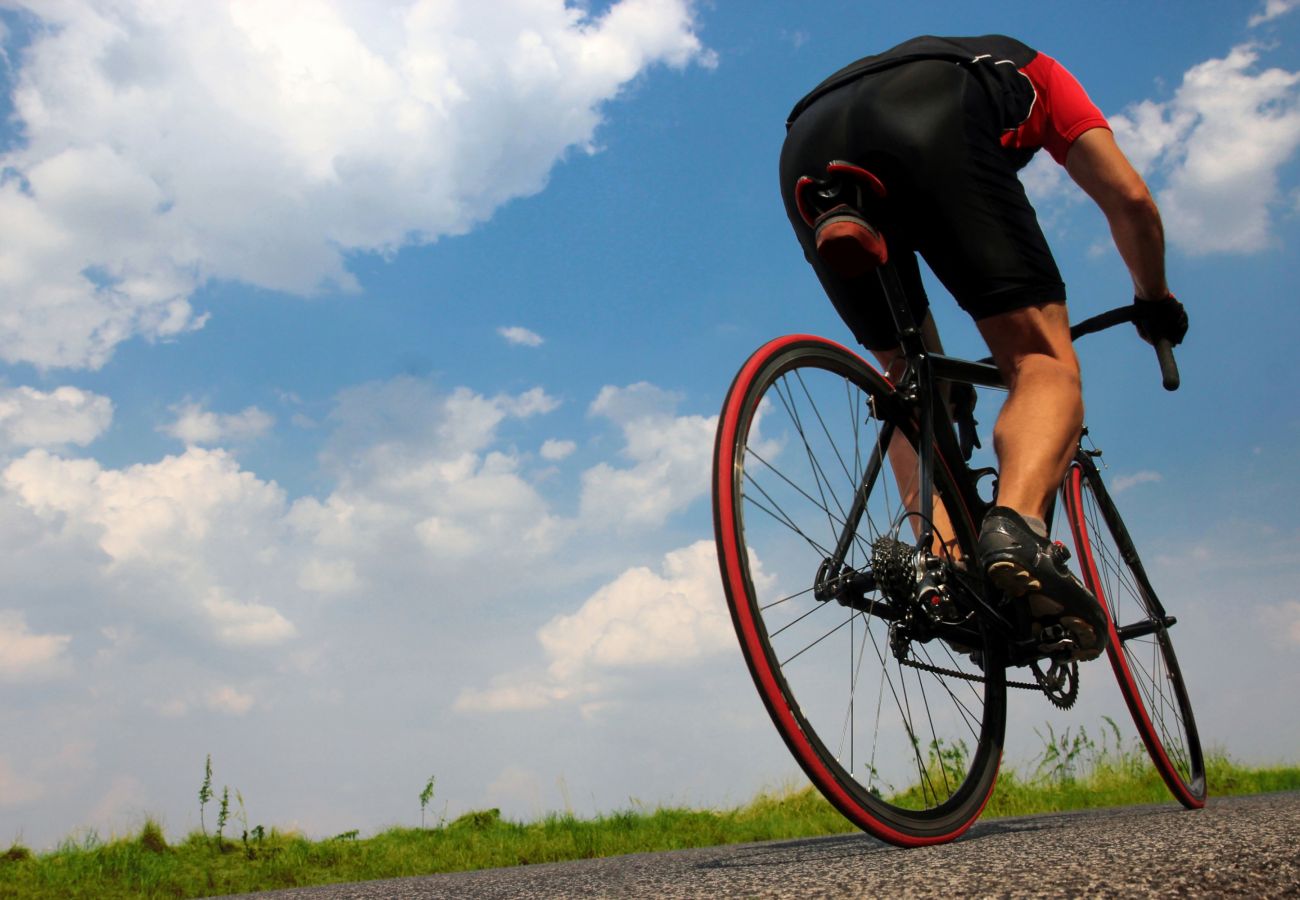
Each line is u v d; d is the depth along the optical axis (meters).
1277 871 1.04
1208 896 0.98
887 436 2.21
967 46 2.04
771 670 1.77
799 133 2.10
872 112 1.96
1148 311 2.35
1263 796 3.18
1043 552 1.87
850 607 1.99
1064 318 2.05
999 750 2.14
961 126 1.95
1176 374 2.37
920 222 1.99
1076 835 1.59
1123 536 2.96
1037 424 1.95
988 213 1.96
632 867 2.06
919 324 2.24
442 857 4.48
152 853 4.48
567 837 4.77
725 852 2.53
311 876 4.21
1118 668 2.60
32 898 3.85
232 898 2.31
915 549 1.97
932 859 1.39
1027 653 2.12
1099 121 2.07
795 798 5.43
